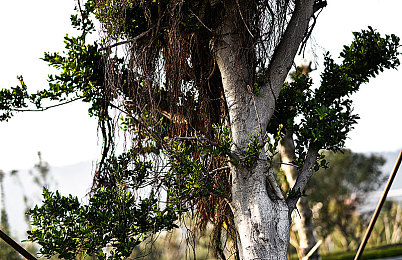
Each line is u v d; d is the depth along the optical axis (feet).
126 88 13.46
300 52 13.87
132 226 13.20
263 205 11.82
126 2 12.03
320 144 13.25
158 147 13.04
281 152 22.71
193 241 13.34
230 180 13.76
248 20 11.86
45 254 12.99
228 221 14.26
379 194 67.31
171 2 11.75
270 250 11.57
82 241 13.03
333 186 65.51
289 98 15.07
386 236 67.10
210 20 12.69
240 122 12.34
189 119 12.87
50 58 13.57
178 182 12.59
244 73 12.50
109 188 13.89
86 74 13.20
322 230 65.41
